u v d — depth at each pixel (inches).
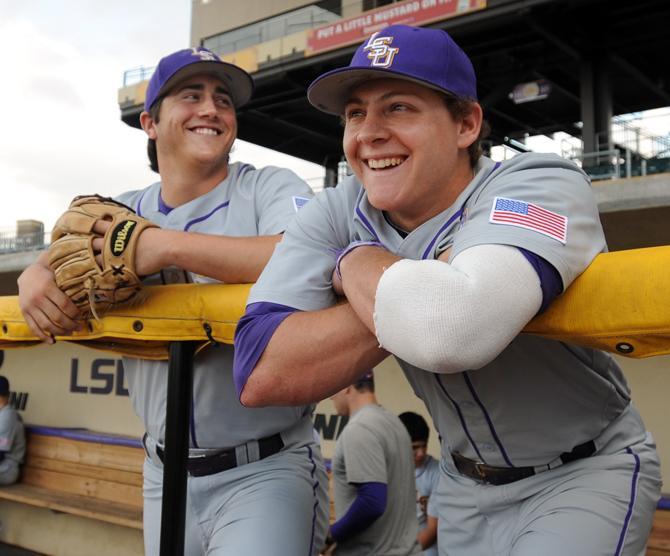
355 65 52.0
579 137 1273.4
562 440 57.1
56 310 72.9
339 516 133.6
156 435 84.5
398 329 44.7
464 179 55.7
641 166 689.6
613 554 54.4
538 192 47.8
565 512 55.7
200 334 65.8
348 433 130.7
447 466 67.1
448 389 58.0
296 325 53.1
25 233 594.2
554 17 808.3
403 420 170.1
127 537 245.6
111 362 273.3
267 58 1024.9
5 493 263.4
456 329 42.7
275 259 59.1
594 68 875.4
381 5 965.2
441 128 52.9
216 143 80.9
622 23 845.8
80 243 70.0
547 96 1044.5
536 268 44.2
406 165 53.2
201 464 78.2
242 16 1112.8
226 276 68.2
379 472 127.1
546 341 54.2
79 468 261.1
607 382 57.1
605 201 183.5
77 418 281.4
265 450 77.8
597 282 44.8
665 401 166.2
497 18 811.4
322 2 1031.6
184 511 67.9
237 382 55.8
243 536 72.3
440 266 44.8
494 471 60.2
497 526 61.2
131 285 69.3
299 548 73.2
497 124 1213.1
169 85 80.1
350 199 60.1
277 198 77.7
